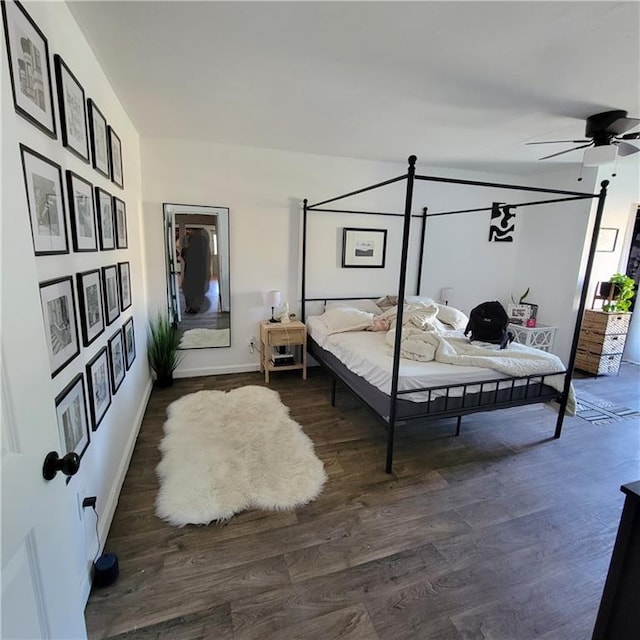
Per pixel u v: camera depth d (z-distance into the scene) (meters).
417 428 2.94
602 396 3.71
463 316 3.66
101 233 1.88
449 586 1.55
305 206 3.79
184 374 3.88
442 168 4.38
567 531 1.89
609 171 4.11
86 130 1.71
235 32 1.66
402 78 2.08
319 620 1.39
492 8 1.44
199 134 3.24
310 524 1.88
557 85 2.12
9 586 0.67
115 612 1.39
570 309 4.42
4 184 0.68
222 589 1.50
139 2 1.46
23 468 0.72
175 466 2.29
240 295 3.90
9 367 0.69
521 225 4.96
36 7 1.21
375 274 4.37
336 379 3.23
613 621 1.02
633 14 1.46
